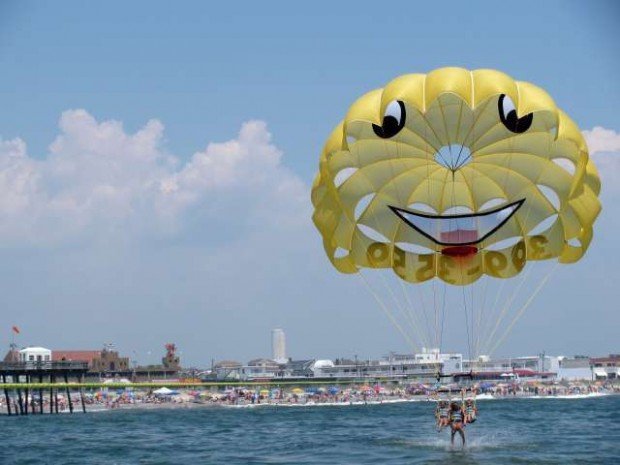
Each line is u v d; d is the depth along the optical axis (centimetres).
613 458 5281
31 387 14550
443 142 4862
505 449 5856
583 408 14588
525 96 4659
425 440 6931
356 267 5238
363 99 4853
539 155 4847
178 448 6706
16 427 10475
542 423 9681
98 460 5866
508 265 5166
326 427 9381
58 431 9475
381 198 5056
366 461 5231
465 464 4956
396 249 5225
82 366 15025
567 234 5031
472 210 5044
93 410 17100
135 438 8069
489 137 4816
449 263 5209
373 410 15250
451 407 5431
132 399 19275
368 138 4919
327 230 5078
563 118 4803
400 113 4706
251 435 8131
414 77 4759
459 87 4597
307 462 5303
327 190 5053
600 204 5047
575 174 4738
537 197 4981
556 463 5012
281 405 19362
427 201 5053
